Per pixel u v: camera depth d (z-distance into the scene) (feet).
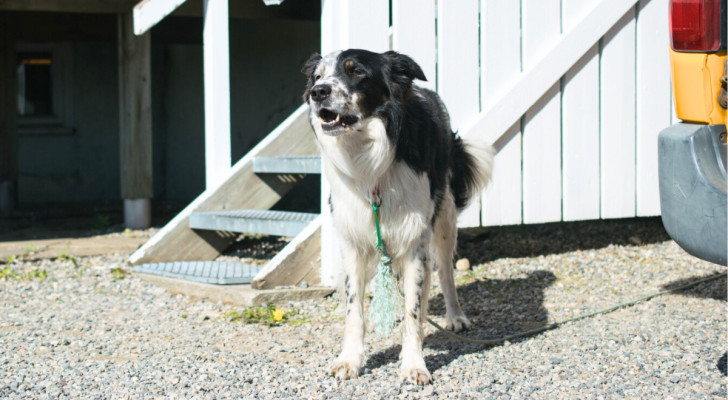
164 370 11.36
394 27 16.34
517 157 17.95
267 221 18.16
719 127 9.70
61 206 34.37
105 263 20.21
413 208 11.27
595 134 18.62
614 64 18.58
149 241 19.33
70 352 12.52
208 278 16.65
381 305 11.35
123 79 25.54
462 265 18.48
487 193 17.67
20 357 12.17
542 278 17.62
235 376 11.03
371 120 10.85
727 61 9.40
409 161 11.19
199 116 35.47
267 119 31.86
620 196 19.01
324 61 11.03
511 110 17.47
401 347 12.62
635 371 10.99
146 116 25.81
